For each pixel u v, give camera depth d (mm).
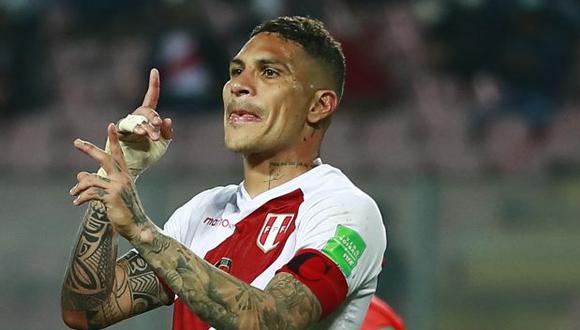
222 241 9586
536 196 23250
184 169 27828
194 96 29453
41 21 32375
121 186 8312
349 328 9359
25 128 29859
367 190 23578
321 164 9781
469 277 23188
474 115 28969
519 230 23234
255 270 9203
